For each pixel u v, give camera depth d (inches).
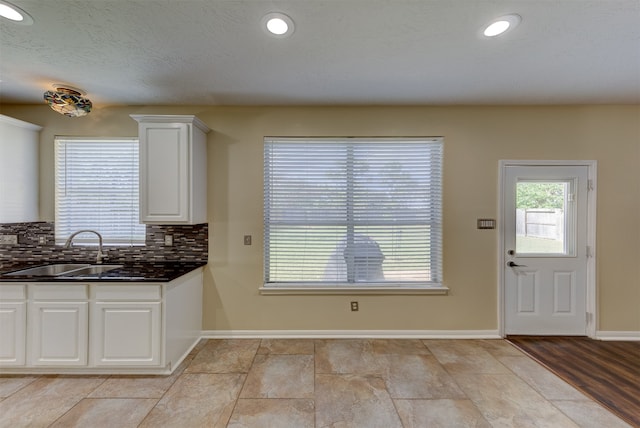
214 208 112.3
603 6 59.1
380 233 114.3
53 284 84.6
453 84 94.3
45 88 95.3
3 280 83.9
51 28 65.4
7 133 97.6
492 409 72.2
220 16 61.9
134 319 85.9
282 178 113.6
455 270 113.3
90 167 110.1
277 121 112.5
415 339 111.3
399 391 79.0
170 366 88.9
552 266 113.0
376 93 101.0
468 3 58.6
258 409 71.8
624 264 111.8
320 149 113.7
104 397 76.0
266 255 114.5
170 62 80.3
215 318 112.7
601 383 83.0
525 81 92.4
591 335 111.9
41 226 108.9
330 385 81.6
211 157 112.0
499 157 112.5
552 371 89.1
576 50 75.0
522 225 113.4
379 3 58.4
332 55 77.2
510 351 101.7
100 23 63.8
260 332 112.8
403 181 113.7
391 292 112.9
